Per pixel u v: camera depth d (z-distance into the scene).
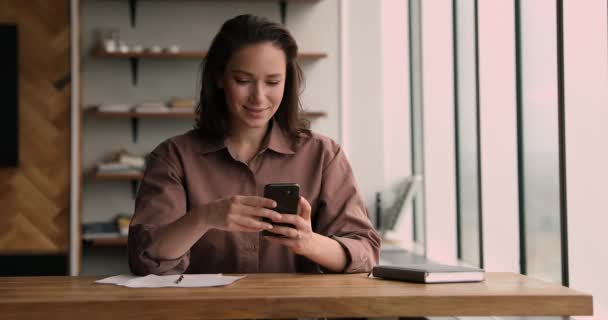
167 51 5.11
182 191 1.87
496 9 3.98
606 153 2.82
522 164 3.70
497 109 4.01
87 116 5.30
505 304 1.41
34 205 4.85
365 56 5.66
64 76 4.89
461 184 4.74
